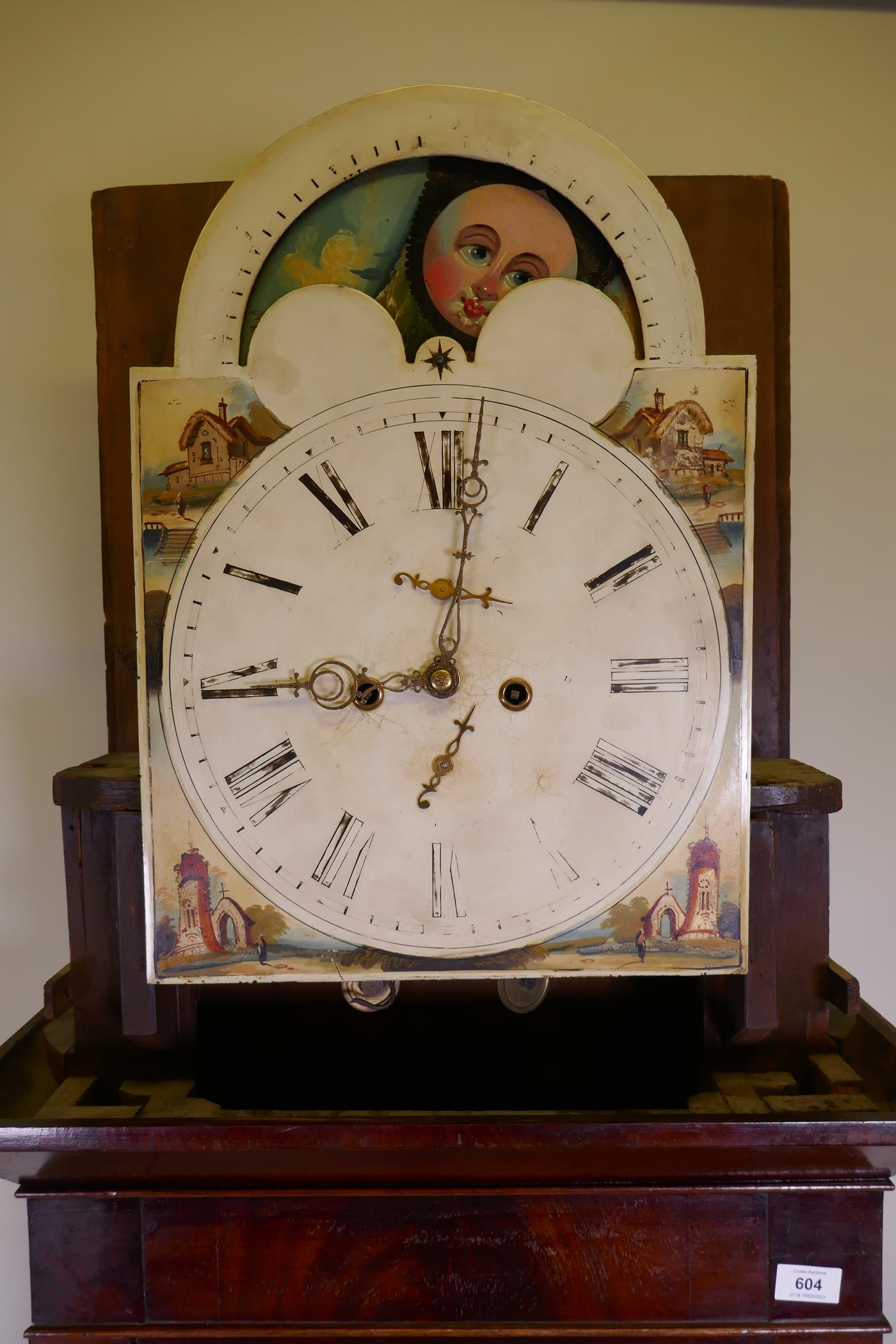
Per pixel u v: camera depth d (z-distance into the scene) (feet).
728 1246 3.72
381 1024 4.79
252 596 3.63
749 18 5.34
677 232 3.61
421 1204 3.73
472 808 3.67
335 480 3.61
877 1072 4.04
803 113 5.38
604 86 5.35
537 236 3.64
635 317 3.63
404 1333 3.73
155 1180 3.72
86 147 5.30
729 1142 3.51
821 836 4.13
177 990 4.22
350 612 3.63
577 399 3.61
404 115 3.58
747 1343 3.80
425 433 3.60
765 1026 3.86
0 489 5.42
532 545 3.63
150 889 3.68
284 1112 3.76
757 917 3.84
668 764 3.68
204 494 3.61
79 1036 4.19
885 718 5.58
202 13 5.28
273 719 3.65
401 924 3.69
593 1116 3.58
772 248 4.34
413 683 3.63
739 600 3.66
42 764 5.52
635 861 3.70
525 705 3.65
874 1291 3.73
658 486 3.63
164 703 3.65
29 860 5.54
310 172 3.59
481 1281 3.74
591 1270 3.73
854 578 5.52
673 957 3.72
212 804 3.66
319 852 3.68
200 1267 3.75
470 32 5.31
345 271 3.62
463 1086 4.77
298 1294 3.74
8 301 5.34
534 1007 4.44
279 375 3.59
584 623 3.65
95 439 5.40
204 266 3.58
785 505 4.43
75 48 5.28
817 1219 3.72
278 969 3.70
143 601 3.62
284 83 5.30
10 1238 5.54
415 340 3.62
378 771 3.66
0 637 5.47
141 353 4.33
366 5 5.29
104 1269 3.75
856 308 5.42
